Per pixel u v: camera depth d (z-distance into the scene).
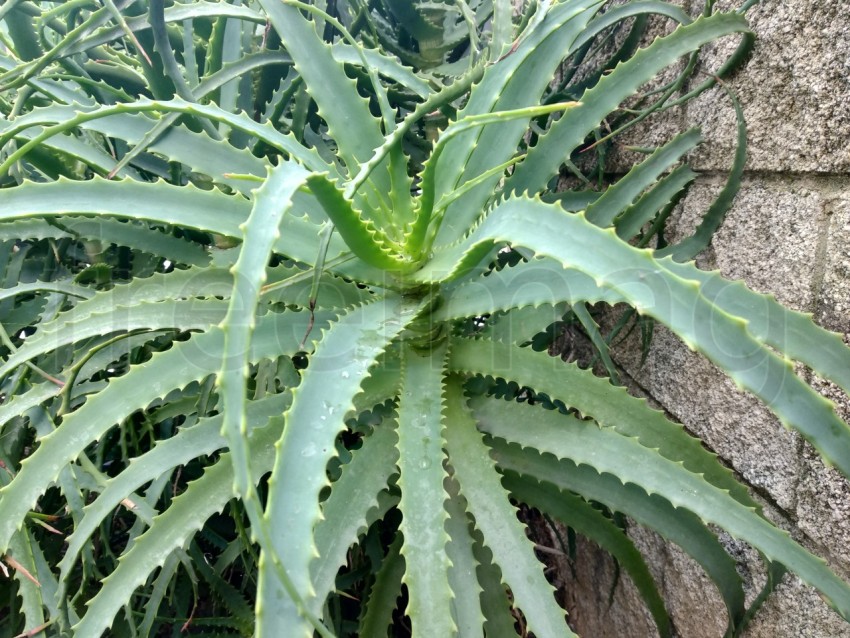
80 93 0.79
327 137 1.07
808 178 0.62
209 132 0.78
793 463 0.63
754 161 0.68
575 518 0.71
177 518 0.57
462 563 0.59
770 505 0.68
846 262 0.58
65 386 0.64
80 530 0.56
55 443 0.56
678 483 0.56
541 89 0.70
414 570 0.51
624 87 0.69
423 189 0.58
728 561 0.62
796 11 0.61
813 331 0.46
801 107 0.61
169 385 0.59
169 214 0.61
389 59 0.80
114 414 0.58
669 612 0.86
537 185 0.72
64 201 0.59
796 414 0.41
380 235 0.64
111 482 0.58
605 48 1.02
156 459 0.59
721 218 0.71
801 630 0.64
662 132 0.86
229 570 1.02
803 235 0.62
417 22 1.13
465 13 0.86
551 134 0.71
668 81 0.85
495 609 0.66
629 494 0.65
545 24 0.65
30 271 0.93
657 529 0.64
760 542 0.52
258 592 0.36
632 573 0.70
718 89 0.74
